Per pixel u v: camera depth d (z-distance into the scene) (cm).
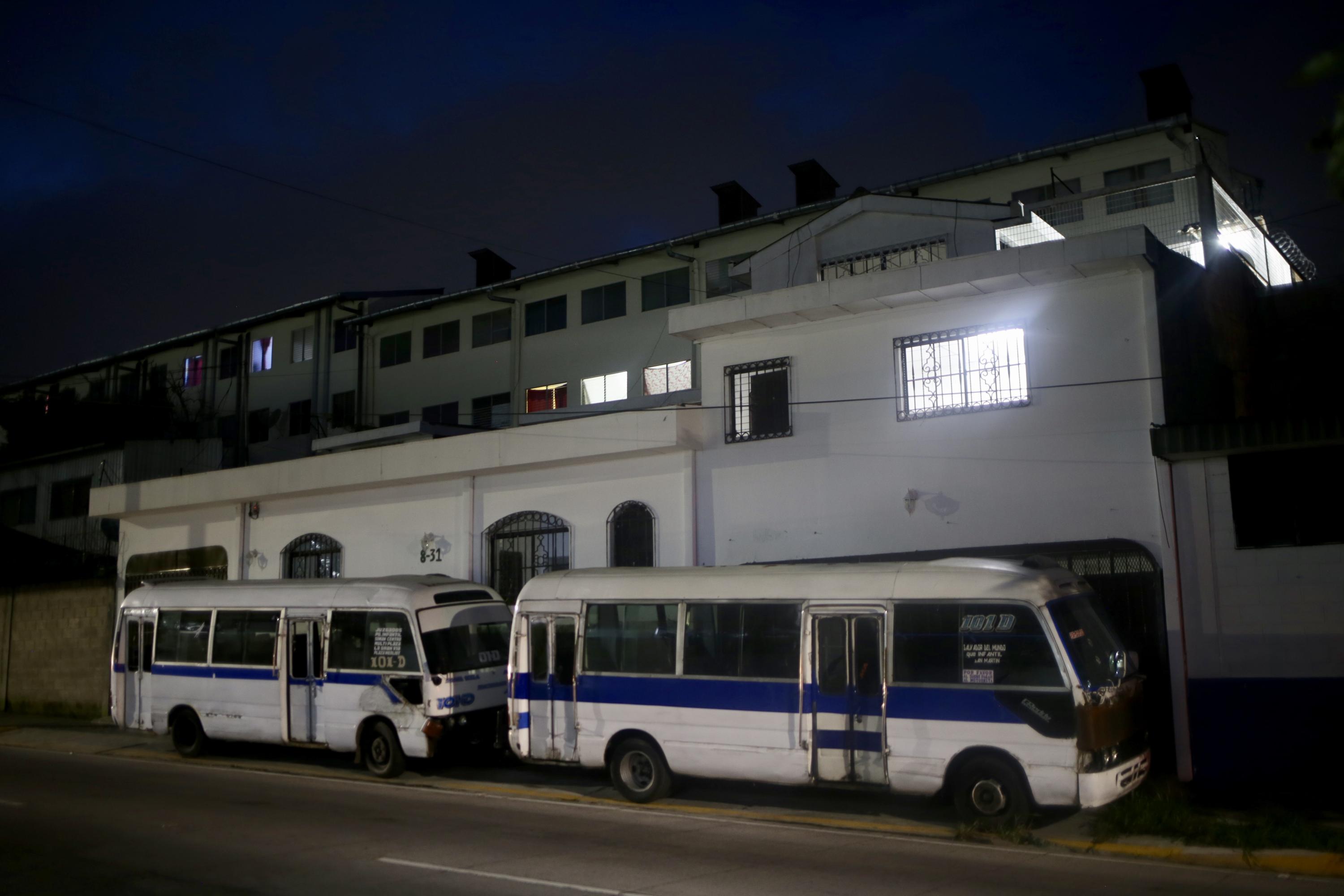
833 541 1588
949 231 2084
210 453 3406
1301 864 867
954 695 1038
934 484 1513
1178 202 2225
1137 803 1029
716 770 1159
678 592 1222
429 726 1378
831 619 1120
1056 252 1395
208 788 1355
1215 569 1276
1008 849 954
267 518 2292
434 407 3959
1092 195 2081
